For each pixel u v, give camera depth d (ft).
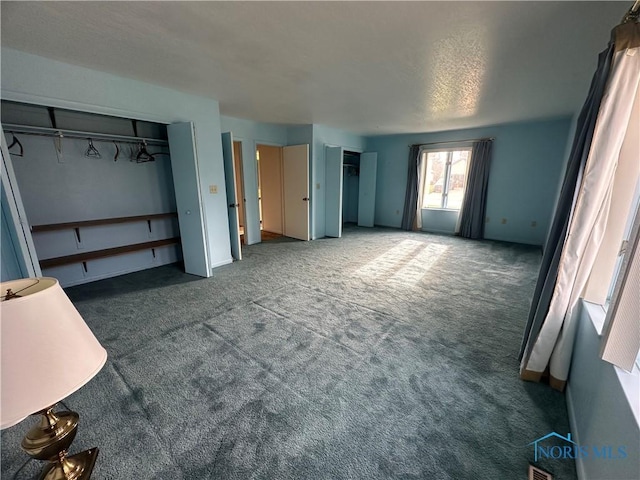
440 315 8.60
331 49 7.07
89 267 11.27
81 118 10.40
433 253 15.69
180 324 7.98
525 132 17.13
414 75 8.86
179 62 7.98
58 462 3.25
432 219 22.04
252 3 5.13
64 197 10.44
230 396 5.38
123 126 11.60
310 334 7.51
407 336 7.45
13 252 6.68
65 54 7.50
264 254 15.51
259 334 7.50
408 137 21.91
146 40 6.65
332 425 4.77
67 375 2.42
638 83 4.07
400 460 4.17
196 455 4.24
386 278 11.76
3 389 2.12
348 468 4.06
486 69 8.31
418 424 4.79
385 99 11.69
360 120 16.25
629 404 2.99
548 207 17.02
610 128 4.26
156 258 13.41
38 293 2.38
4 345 2.14
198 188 11.00
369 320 8.27
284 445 4.40
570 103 12.03
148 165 12.74
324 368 6.19
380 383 5.75
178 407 5.12
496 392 5.52
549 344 5.47
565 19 5.61
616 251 4.90
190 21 5.80
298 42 6.70
